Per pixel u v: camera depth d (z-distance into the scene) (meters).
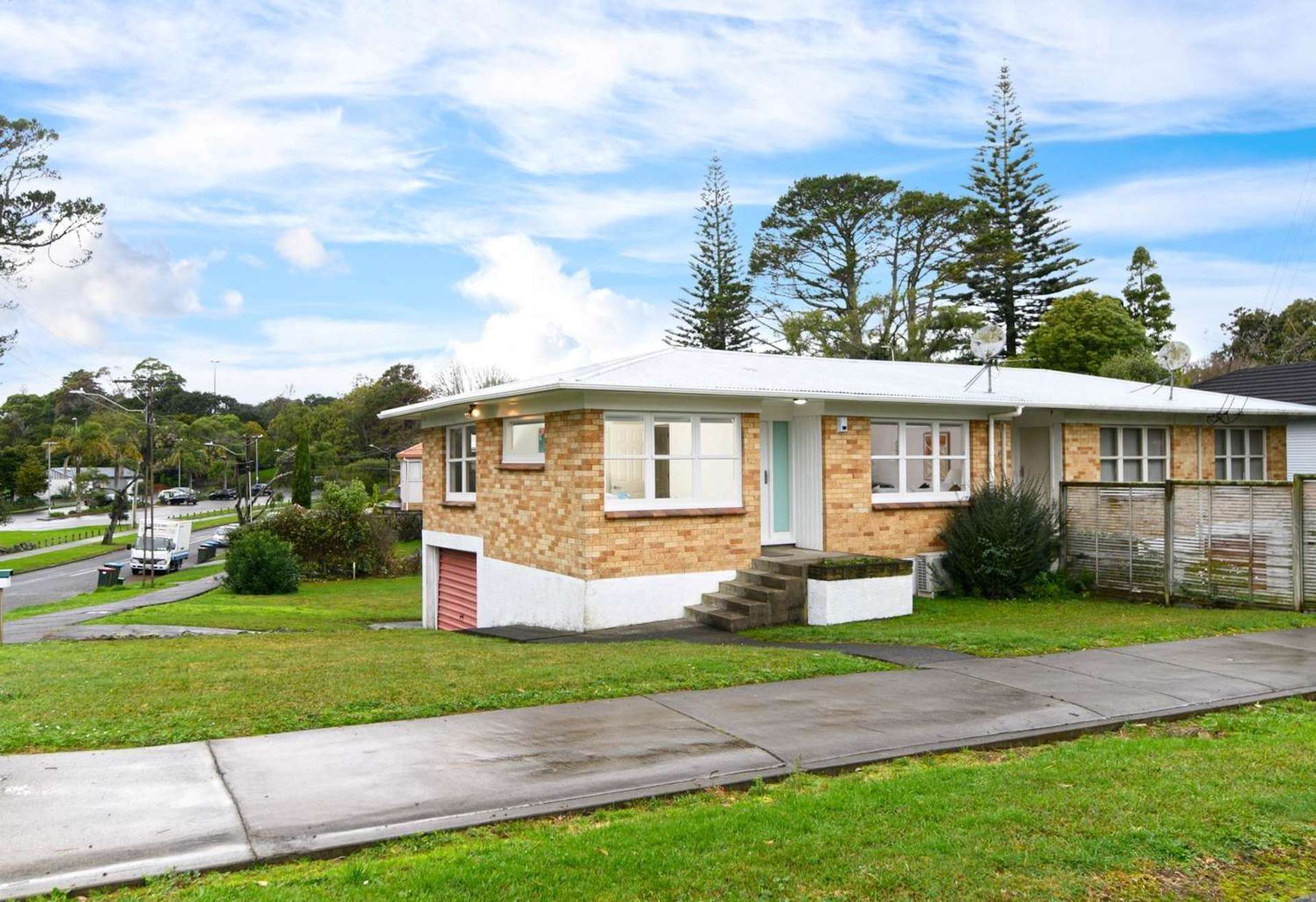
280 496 62.06
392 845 4.74
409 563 37.81
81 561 45.25
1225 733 7.02
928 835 4.80
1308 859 4.66
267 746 6.27
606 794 5.43
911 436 15.93
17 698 7.60
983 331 17.14
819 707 7.51
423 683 8.15
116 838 4.68
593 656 9.81
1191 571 14.20
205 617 18.16
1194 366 52.53
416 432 72.50
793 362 18.28
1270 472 20.42
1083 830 4.90
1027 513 15.32
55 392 99.06
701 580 13.66
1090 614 13.24
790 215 50.25
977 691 8.11
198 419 95.25
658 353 17.06
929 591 15.64
